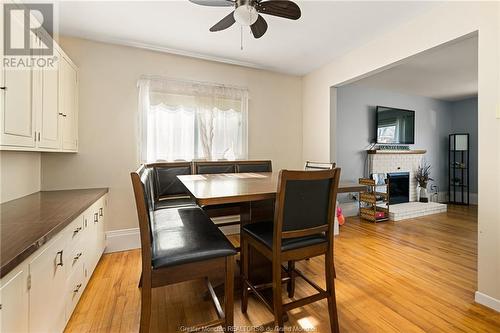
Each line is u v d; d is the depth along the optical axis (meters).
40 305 1.11
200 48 2.92
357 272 2.22
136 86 2.88
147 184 1.55
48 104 1.94
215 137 3.28
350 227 3.68
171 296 1.84
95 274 2.19
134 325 1.53
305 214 1.32
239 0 1.74
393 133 4.83
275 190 1.38
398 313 1.64
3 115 1.41
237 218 3.42
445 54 3.06
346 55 3.08
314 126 3.69
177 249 1.24
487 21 1.71
